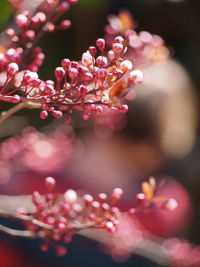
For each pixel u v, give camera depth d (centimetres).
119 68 46
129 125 103
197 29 160
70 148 98
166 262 88
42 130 110
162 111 106
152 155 107
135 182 97
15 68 45
